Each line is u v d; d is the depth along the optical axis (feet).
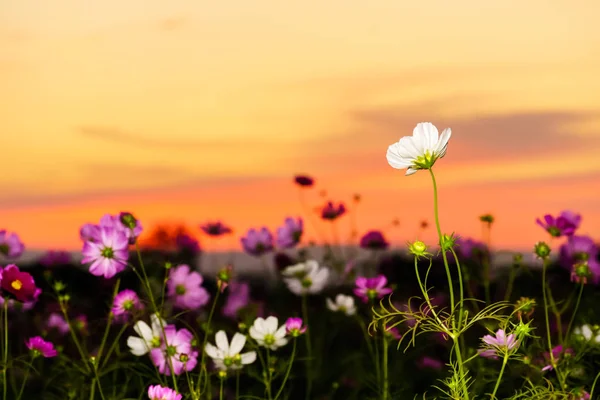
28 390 7.23
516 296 7.75
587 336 6.57
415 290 9.05
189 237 9.86
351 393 7.47
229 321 8.63
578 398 6.01
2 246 8.92
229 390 7.27
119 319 7.25
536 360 6.46
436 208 5.16
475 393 6.36
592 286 8.39
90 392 6.57
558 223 6.93
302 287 7.93
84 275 9.27
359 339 8.22
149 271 8.52
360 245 9.98
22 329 8.19
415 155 5.22
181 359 6.10
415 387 7.30
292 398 7.50
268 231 10.14
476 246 8.23
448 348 7.46
